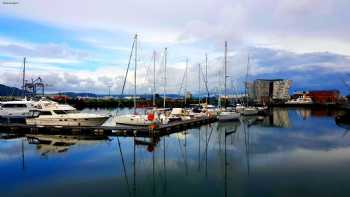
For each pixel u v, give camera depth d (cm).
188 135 4159
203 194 1759
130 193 1769
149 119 4238
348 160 2553
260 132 4525
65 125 4072
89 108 10931
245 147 3244
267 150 3050
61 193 1744
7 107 5009
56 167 2306
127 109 10688
